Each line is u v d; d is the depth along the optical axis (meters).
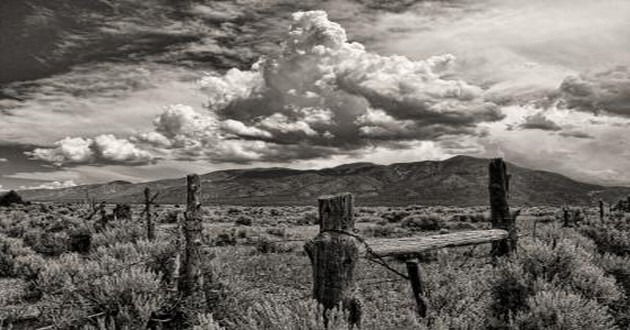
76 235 17.75
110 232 14.83
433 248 5.87
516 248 7.71
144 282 6.82
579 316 5.60
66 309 6.75
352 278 4.50
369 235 26.41
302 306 4.34
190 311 6.66
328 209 4.53
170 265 8.01
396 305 7.03
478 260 8.64
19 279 12.45
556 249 7.16
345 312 4.23
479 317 5.79
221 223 43.00
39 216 38.53
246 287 7.91
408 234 27.05
